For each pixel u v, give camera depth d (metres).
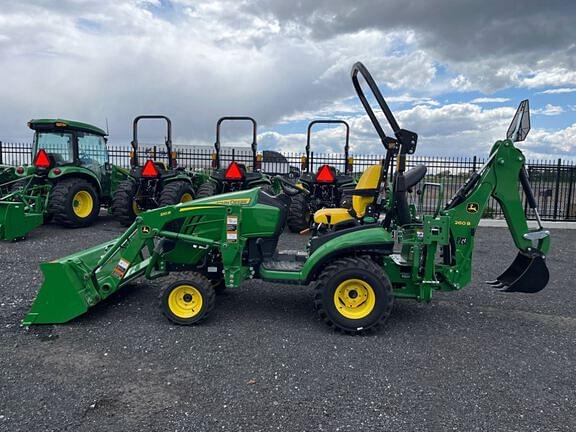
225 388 3.04
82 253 4.62
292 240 8.47
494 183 4.26
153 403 2.84
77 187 9.23
